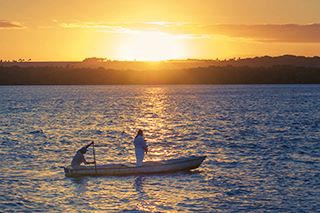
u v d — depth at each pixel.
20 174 28.48
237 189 24.89
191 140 44.84
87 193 24.30
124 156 35.94
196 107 100.38
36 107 99.62
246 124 60.75
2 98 144.00
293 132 51.06
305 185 25.62
